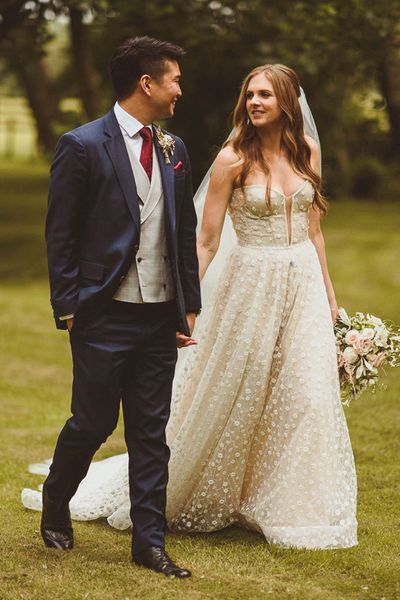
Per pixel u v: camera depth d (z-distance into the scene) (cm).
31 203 2858
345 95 2741
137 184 458
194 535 530
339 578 457
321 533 497
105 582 442
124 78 457
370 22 1470
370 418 855
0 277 1847
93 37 2533
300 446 503
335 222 2394
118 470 551
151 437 469
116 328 458
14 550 489
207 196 529
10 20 1814
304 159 526
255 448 529
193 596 427
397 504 597
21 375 1073
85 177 451
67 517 497
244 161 520
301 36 1539
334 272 1759
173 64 459
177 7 1590
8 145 4866
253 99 515
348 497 514
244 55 2169
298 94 525
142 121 461
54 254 454
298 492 501
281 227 518
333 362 517
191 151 2534
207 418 518
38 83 3172
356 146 3234
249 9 1617
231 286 523
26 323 1384
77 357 462
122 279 454
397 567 470
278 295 514
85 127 457
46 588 434
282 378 514
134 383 471
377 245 2019
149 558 461
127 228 454
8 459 715
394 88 2353
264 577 455
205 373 520
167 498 529
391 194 3066
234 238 563
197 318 552
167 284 467
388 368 1080
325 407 506
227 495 529
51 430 823
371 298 1541
